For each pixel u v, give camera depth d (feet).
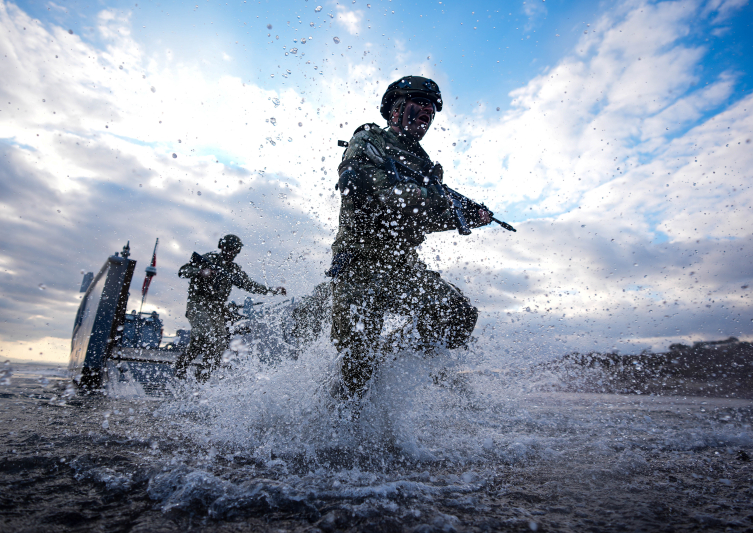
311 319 6.77
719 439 5.36
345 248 6.15
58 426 5.00
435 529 2.48
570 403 9.82
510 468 3.97
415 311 6.33
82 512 2.58
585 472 3.83
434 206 6.51
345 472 3.69
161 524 2.46
